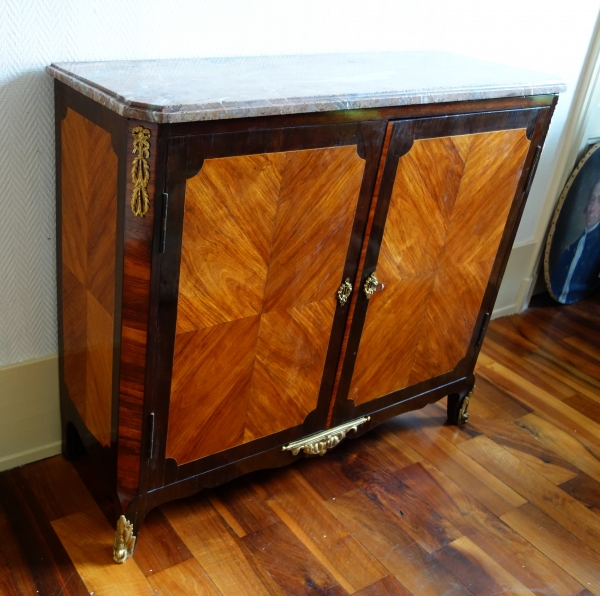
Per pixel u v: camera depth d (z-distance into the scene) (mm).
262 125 1166
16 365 1557
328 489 1698
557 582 1529
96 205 1241
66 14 1309
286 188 1256
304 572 1471
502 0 1945
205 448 1449
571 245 2619
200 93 1151
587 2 2152
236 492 1654
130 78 1225
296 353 1475
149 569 1432
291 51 1629
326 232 1362
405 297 1603
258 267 1306
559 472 1859
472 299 1769
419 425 1974
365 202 1387
